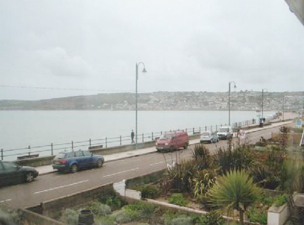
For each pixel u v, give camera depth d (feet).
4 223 25.09
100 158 57.57
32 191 37.22
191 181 29.99
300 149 32.78
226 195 21.38
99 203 29.50
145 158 65.46
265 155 31.22
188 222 23.44
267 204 23.18
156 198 30.99
